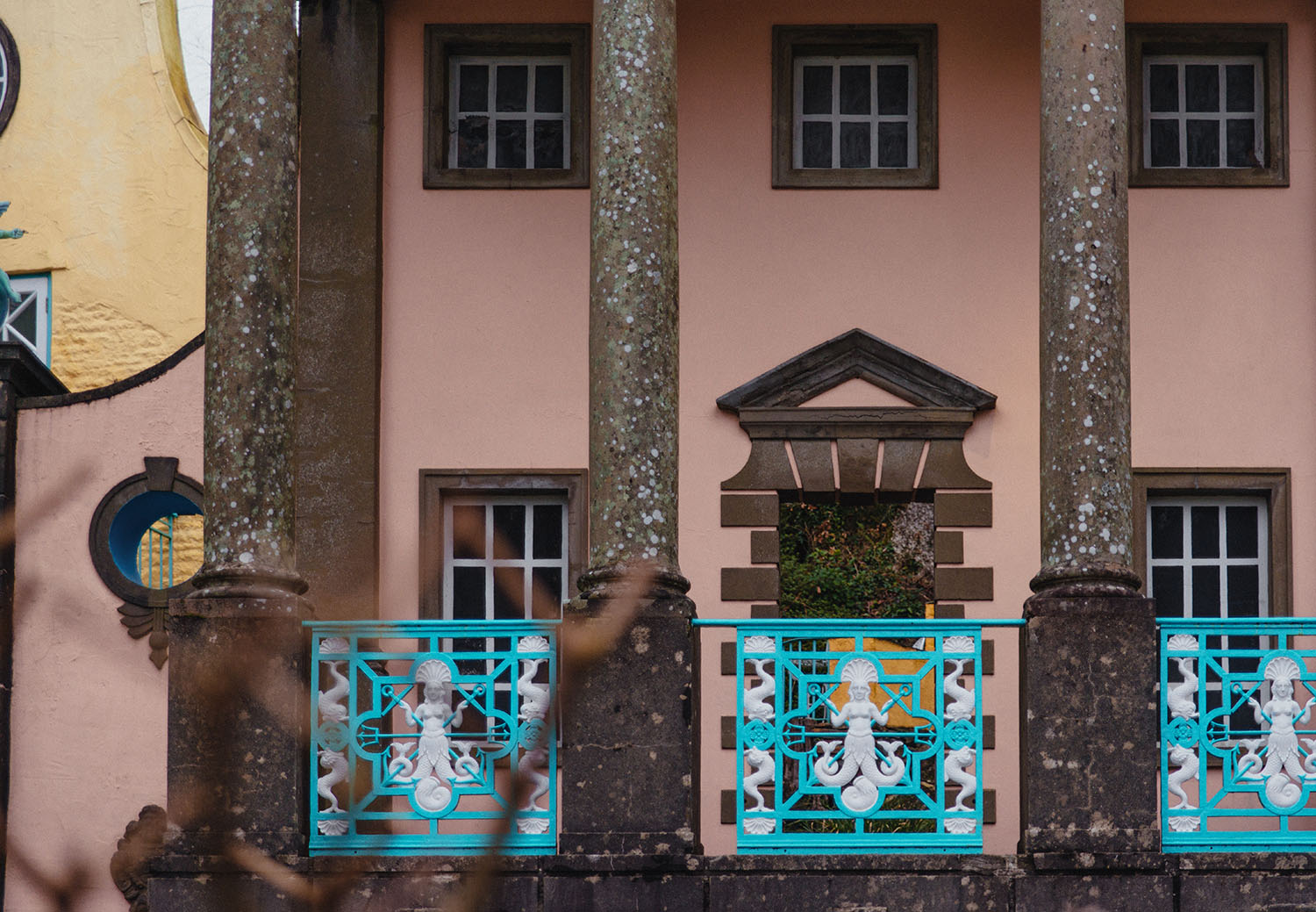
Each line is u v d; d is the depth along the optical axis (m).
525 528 13.14
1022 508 12.90
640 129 10.44
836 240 13.21
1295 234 13.12
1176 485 12.86
